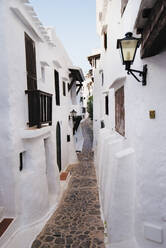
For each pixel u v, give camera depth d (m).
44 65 7.08
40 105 5.31
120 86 5.86
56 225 5.02
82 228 4.86
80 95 26.19
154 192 3.45
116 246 3.95
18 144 4.67
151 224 3.49
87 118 44.03
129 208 4.06
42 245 4.18
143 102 3.59
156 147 3.39
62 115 10.55
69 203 6.41
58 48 9.77
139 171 3.74
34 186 4.99
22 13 4.64
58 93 9.72
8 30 4.27
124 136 5.32
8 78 4.28
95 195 7.09
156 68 3.29
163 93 3.23
